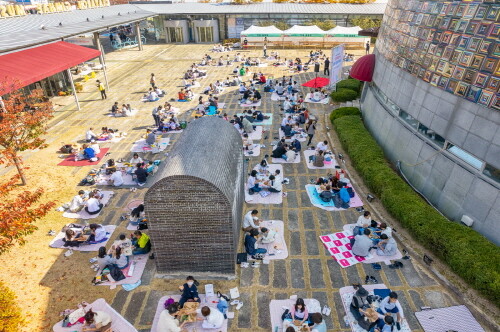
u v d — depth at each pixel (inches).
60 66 842.8
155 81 1250.0
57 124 872.9
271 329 352.2
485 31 408.2
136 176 611.5
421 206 474.0
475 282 369.1
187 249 399.9
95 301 384.2
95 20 1380.4
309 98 1033.5
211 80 1242.6
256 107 968.3
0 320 310.8
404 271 420.8
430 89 516.1
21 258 443.2
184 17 1934.1
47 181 613.6
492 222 408.2
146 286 406.0
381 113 711.7
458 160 462.0
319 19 1835.6
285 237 481.1
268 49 1740.9
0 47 763.4
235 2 2102.6
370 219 471.2
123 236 429.4
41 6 1374.3
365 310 349.4
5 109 549.0
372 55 818.8
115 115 924.0
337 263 434.9
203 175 362.3
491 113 401.7
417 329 350.0
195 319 354.9
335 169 648.4
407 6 600.1
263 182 579.5
